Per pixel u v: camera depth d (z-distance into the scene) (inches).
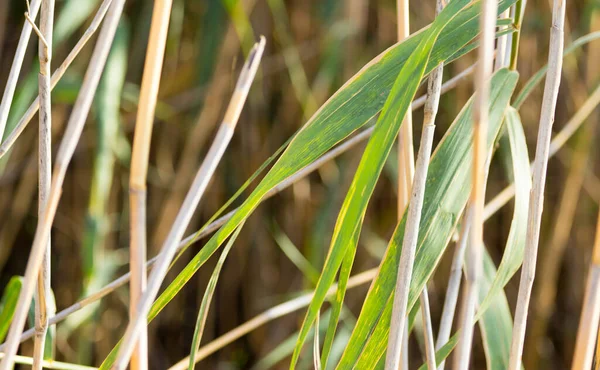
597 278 37.1
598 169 86.2
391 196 85.7
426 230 36.1
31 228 85.1
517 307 36.7
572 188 81.4
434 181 36.4
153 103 34.1
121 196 82.9
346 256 35.2
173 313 90.1
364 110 35.6
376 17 83.3
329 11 77.2
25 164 81.4
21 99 60.4
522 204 37.3
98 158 64.8
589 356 37.4
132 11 79.0
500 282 36.9
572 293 89.5
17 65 38.2
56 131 79.6
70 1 61.4
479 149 31.2
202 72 77.5
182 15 76.4
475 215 32.1
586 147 80.8
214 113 80.3
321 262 79.3
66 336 72.0
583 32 79.1
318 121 35.8
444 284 85.0
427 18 80.1
